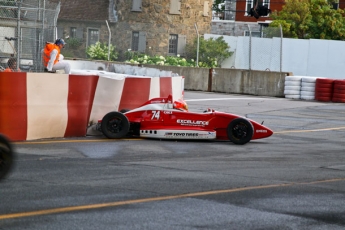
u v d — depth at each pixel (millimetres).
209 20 51969
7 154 8555
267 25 57281
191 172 10484
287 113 23062
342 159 12844
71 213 7371
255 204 8289
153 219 7277
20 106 13156
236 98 29125
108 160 11328
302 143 15180
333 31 49875
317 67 42094
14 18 21953
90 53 42812
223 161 11859
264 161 12094
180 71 34031
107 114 14227
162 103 14570
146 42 49125
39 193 8352
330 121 20938
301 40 42125
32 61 23953
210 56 43875
